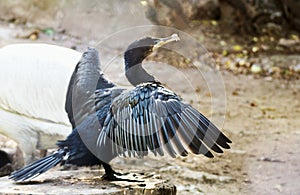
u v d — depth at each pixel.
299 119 16.42
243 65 21.88
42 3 24.39
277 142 14.32
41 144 9.98
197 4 24.12
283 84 20.25
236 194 11.56
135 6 20.95
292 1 26.17
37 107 9.72
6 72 9.85
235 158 13.43
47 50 10.02
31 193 7.30
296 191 11.62
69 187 7.64
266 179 12.27
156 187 7.87
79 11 22.81
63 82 9.68
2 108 9.81
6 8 25.00
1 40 21.75
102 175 8.38
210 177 12.32
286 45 24.38
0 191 7.37
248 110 17.12
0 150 11.11
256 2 25.64
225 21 25.06
